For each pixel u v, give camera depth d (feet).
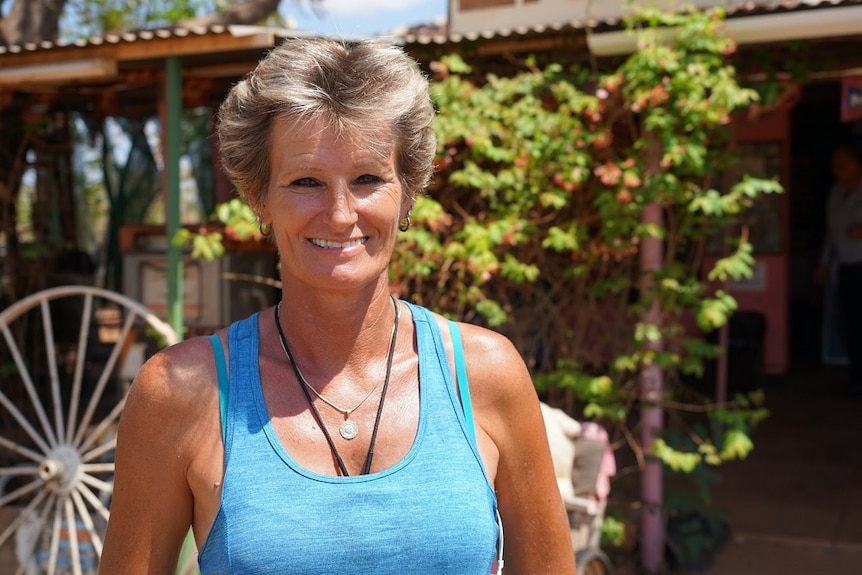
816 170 36.40
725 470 20.40
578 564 11.30
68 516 12.69
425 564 4.70
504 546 5.49
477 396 5.20
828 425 24.09
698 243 15.96
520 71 15.44
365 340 5.09
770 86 14.10
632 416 15.62
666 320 15.17
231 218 14.76
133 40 14.76
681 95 13.30
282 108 4.77
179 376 4.96
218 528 4.71
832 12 12.85
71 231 25.82
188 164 27.99
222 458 4.84
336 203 4.82
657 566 14.76
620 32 13.89
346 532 4.65
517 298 15.34
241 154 5.01
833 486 19.19
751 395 14.92
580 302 15.01
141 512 4.94
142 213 28.99
